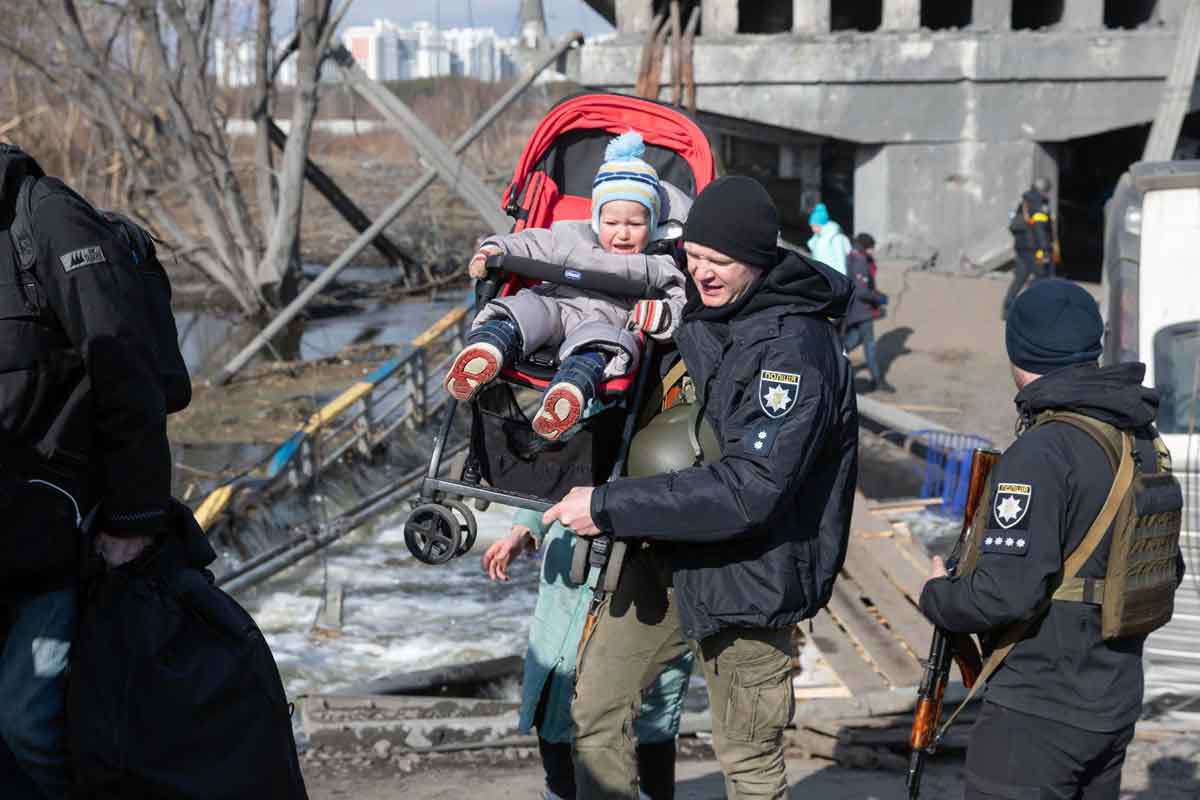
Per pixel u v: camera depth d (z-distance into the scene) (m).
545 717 3.95
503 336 3.28
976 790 3.12
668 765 3.88
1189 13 14.98
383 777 5.27
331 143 56.56
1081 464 2.95
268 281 23.20
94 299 2.58
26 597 2.65
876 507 10.40
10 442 2.59
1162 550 3.03
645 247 3.67
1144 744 5.23
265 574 9.26
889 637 7.34
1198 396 6.87
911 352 16.88
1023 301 3.09
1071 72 21.97
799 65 22.17
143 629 2.67
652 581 3.35
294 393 16.52
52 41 22.28
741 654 3.22
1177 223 7.09
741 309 3.17
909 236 22.67
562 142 4.33
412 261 27.25
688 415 3.18
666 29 20.09
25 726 2.64
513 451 3.43
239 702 2.76
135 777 2.65
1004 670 3.05
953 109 22.28
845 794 4.92
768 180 28.52
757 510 2.96
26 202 2.60
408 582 9.22
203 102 22.59
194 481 11.96
